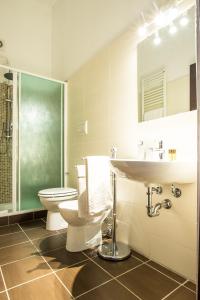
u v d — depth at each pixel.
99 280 1.22
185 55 1.33
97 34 2.09
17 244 1.72
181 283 1.20
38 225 2.19
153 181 1.09
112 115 1.85
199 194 0.85
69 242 1.60
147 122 1.53
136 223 1.58
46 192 1.98
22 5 2.81
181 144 1.31
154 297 1.09
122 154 1.74
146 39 1.57
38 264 1.40
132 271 1.32
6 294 1.10
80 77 2.33
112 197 1.67
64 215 1.57
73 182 2.45
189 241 1.23
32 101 2.36
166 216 1.36
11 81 2.48
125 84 1.73
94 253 1.56
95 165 1.51
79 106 2.35
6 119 2.55
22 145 2.28
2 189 2.49
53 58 2.97
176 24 1.38
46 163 2.44
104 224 1.89
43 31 2.98
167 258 1.35
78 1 2.41
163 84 1.46
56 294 1.10
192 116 1.25
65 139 2.59
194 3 1.28
